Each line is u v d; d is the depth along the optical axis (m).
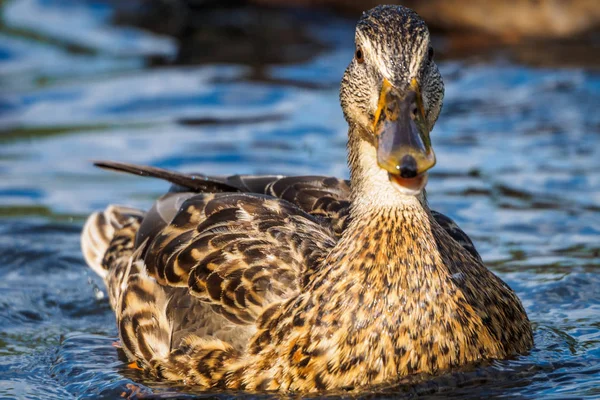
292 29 23.16
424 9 22.45
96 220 12.94
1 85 19.94
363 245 9.32
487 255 12.95
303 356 9.26
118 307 10.84
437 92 9.27
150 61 21.42
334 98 18.92
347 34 22.83
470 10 22.03
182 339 9.86
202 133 17.42
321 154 16.33
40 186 15.64
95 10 24.75
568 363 9.78
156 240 10.62
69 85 19.91
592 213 14.09
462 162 16.02
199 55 21.67
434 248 9.30
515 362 9.68
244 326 9.59
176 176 11.52
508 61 20.62
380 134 8.68
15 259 13.45
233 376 9.53
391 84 8.84
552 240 13.33
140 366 10.35
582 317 11.09
